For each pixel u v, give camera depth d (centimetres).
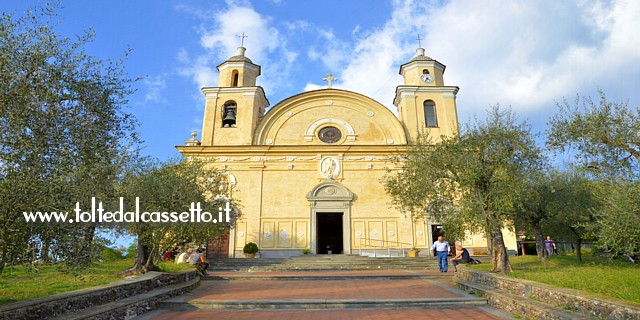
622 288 816
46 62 681
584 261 1783
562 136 1215
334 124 2902
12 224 597
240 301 1057
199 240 1459
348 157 2777
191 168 1542
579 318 711
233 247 2597
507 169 1348
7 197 587
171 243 1378
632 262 1543
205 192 1545
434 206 1541
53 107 670
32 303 662
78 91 725
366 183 2730
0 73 622
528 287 960
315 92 2934
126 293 991
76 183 702
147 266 1343
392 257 2436
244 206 2670
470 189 1392
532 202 1753
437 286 1410
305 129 2891
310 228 2634
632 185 834
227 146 2758
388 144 2777
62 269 682
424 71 3086
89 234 743
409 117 2897
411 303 1053
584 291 820
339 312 986
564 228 1953
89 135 721
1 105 615
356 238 2633
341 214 2936
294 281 1669
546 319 788
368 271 2012
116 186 1188
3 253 607
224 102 2938
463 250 1956
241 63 3066
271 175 2742
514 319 878
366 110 2936
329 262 2238
